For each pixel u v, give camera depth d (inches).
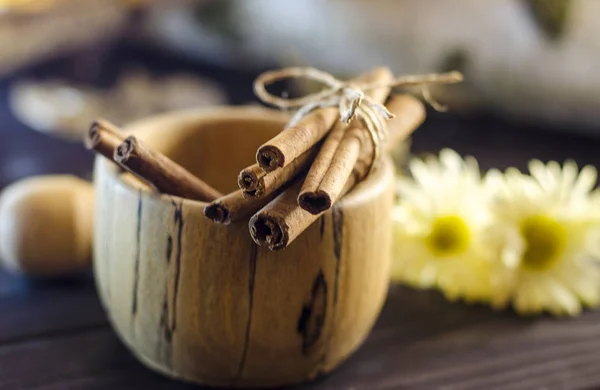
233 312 18.4
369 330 21.4
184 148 20.9
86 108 30.2
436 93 24.7
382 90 19.9
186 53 42.6
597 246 22.2
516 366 20.7
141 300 18.8
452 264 22.4
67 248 22.0
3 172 26.9
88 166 27.7
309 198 17.0
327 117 18.4
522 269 22.3
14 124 30.5
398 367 20.5
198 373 19.3
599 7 34.4
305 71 19.8
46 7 29.4
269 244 17.1
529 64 35.3
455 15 36.4
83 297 22.1
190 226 18.1
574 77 34.6
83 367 20.1
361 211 18.5
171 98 32.5
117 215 18.8
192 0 37.1
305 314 18.6
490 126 34.2
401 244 22.5
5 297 21.9
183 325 18.7
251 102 34.0
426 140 31.3
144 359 19.9
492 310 22.5
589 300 22.4
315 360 19.3
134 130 19.9
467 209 22.5
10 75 33.9
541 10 34.5
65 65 34.4
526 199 22.2
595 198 22.6
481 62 36.0
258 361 18.9
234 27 40.5
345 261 18.6
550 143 33.3
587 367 20.8
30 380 19.8
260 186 17.1
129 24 35.8
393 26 37.6
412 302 22.6
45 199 21.9
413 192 22.8
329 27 39.1
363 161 18.8
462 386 20.1
